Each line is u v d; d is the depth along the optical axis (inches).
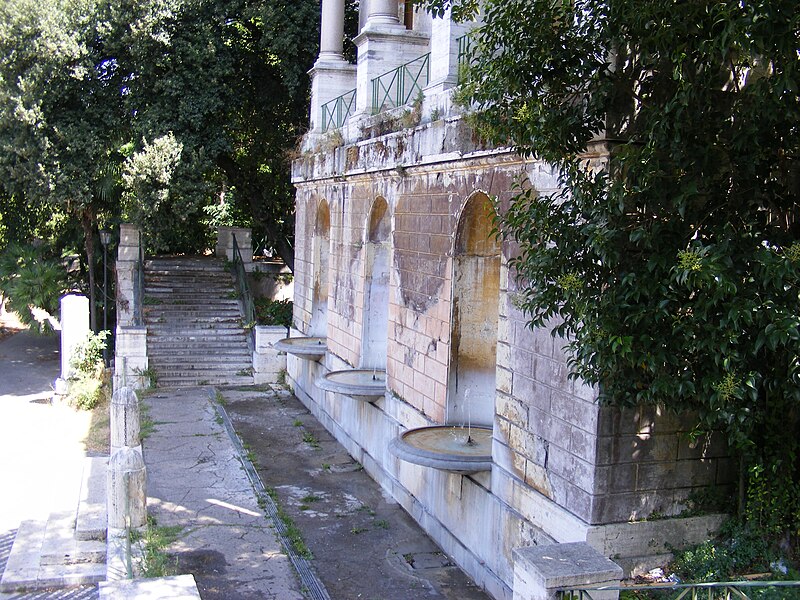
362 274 653.3
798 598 305.7
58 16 860.0
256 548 469.4
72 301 892.6
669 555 347.9
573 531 348.8
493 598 414.6
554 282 312.2
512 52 313.9
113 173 948.0
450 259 480.4
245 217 1284.4
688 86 256.1
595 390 336.8
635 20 272.8
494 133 340.8
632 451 343.6
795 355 257.1
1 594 431.8
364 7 847.1
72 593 433.1
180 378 904.9
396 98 629.6
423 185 520.4
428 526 504.1
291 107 1042.7
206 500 545.0
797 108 244.7
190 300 1022.4
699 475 354.9
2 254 1150.3
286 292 1127.6
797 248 245.1
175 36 914.1
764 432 339.0
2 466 667.4
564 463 360.5
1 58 876.6
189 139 916.0
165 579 331.3
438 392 495.2
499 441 417.7
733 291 242.5
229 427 731.4
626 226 283.4
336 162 711.7
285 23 919.7
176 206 904.9
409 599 416.5
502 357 415.5
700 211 277.4
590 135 313.1
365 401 636.7
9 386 976.9
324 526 515.2
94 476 570.6
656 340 272.8
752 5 222.7
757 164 268.5
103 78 919.7
